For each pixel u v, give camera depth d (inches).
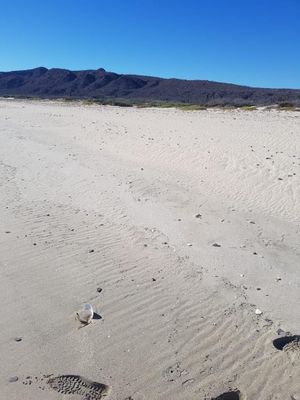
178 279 236.8
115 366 165.6
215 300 216.5
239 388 159.6
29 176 458.3
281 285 236.1
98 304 206.7
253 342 184.5
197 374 164.9
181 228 317.1
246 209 365.1
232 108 1446.9
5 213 331.3
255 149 563.8
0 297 208.8
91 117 1033.5
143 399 151.3
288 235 310.7
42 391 151.3
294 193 396.5
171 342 181.8
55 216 331.9
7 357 167.0
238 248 284.2
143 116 1053.8
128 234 301.6
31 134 755.4
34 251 262.2
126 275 237.9
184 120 935.0
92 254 262.8
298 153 536.1
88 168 497.7
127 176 463.5
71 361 166.7
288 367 170.7
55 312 197.9
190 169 489.1
